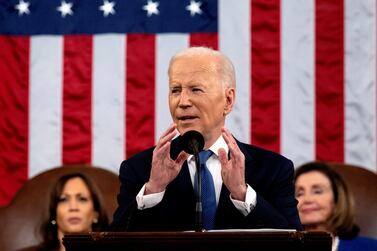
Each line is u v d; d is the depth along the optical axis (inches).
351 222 582.6
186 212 411.2
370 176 633.0
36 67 726.5
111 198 642.8
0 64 727.7
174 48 718.5
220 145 419.2
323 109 706.2
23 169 721.0
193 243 320.5
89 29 726.5
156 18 723.4
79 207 601.9
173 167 380.8
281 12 714.2
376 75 703.7
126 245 323.9
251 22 714.8
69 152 719.1
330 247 316.2
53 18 730.8
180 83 401.7
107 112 719.1
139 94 717.9
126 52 721.6
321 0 714.2
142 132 715.4
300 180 591.2
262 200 389.7
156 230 400.2
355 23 709.9
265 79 710.5
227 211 408.2
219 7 718.5
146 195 386.6
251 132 706.2
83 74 722.8
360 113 703.1
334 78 706.8
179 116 401.7
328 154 703.1
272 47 712.4
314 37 711.1
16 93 725.3
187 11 721.6
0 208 653.9
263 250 319.0
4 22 731.4
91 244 325.4
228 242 319.3
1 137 722.2
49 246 601.6
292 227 405.7
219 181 417.1
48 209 605.0
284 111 707.4
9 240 641.6
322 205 584.1
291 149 704.4
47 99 723.4
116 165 716.0
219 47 716.0
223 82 406.6
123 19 725.9
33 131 722.8
